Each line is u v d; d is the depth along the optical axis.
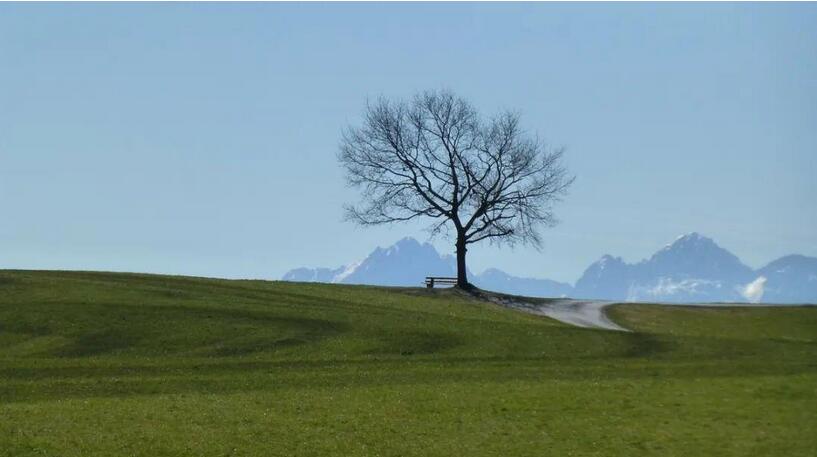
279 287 137.75
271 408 67.12
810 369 84.38
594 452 57.66
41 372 81.00
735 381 77.81
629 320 143.50
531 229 169.88
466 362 89.25
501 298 160.62
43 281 126.00
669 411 67.12
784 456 56.53
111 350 94.31
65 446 56.66
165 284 131.62
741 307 160.38
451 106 169.88
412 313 118.19
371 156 172.38
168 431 60.25
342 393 72.94
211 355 92.69
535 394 72.75
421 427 62.84
